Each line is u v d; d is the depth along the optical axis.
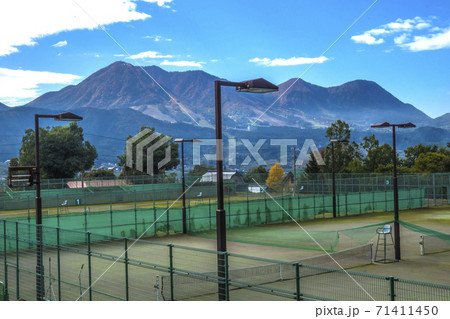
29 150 88.94
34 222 32.25
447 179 57.78
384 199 52.28
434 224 40.59
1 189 60.47
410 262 24.12
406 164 95.00
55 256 23.64
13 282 19.34
